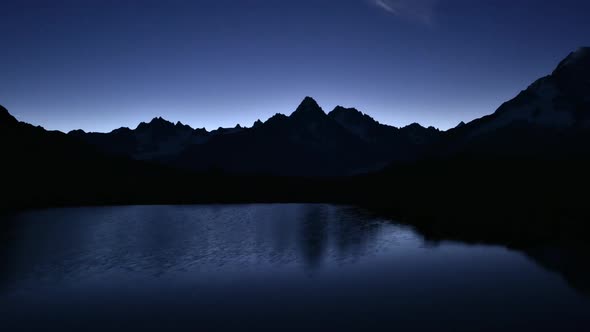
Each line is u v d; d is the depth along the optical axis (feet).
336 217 191.62
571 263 84.02
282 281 69.77
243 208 249.75
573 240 112.98
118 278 72.84
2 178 282.15
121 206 255.50
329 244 110.73
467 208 213.66
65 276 74.59
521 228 137.80
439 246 106.42
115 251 100.37
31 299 60.08
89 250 102.06
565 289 63.93
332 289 64.44
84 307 56.03
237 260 88.99
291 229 146.00
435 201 266.98
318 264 84.38
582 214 167.12
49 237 125.39
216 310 54.24
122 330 47.03
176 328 47.52
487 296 59.98
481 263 84.38
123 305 56.80
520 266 81.30
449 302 57.06
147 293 62.85
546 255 92.89
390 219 179.63
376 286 65.98
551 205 200.75
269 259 89.97
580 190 247.09
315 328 46.98
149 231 139.95
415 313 52.26
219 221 173.37
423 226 150.51
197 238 123.03
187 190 340.18
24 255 95.20
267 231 140.15
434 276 73.05
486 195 269.85
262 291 63.46
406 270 78.07
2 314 53.16
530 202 217.97
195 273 76.59
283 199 329.11
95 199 275.59
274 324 48.44
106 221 171.53
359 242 113.91
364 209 238.89
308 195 355.36
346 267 81.20
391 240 117.39
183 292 63.31
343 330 46.24
